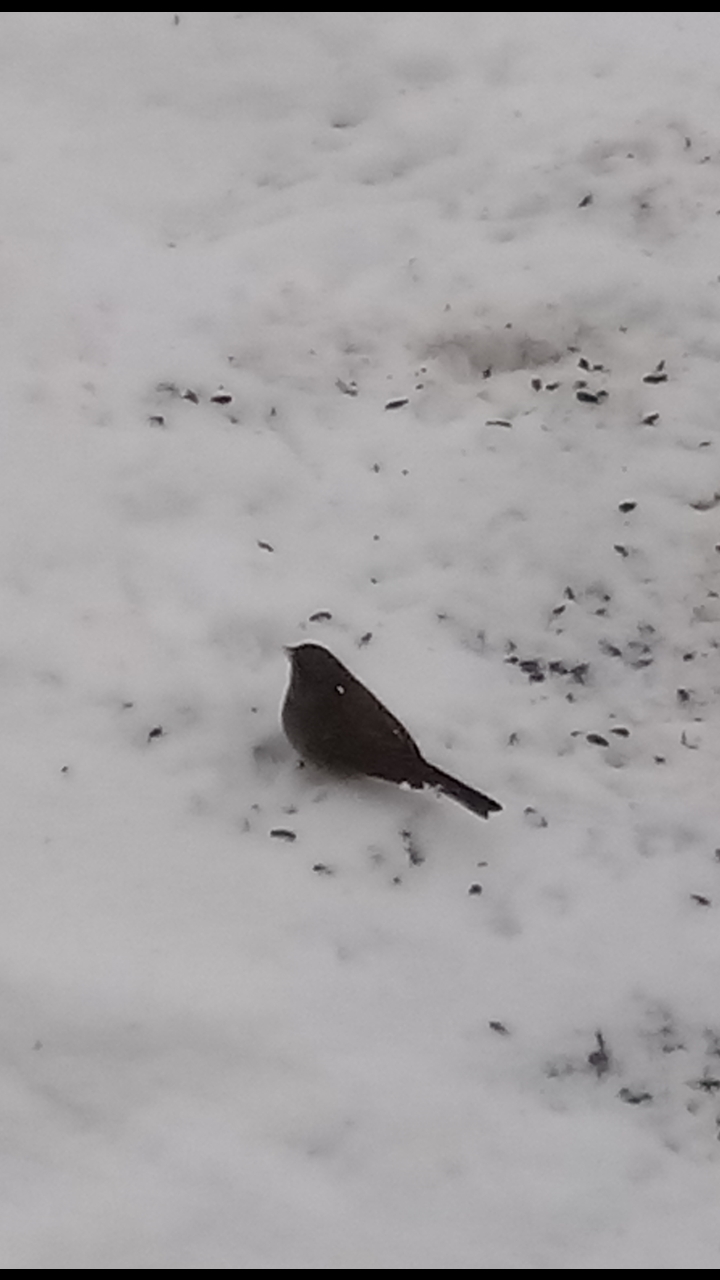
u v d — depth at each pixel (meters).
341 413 2.07
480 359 2.14
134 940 1.63
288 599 1.90
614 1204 1.54
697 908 1.71
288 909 1.67
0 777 1.74
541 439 2.06
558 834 1.75
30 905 1.65
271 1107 1.56
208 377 2.09
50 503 1.95
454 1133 1.56
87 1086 1.56
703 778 1.80
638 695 1.87
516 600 1.93
